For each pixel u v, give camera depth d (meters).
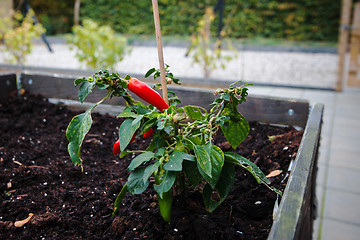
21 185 1.35
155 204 1.15
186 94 1.88
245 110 1.83
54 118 2.02
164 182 0.90
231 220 1.07
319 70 6.31
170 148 0.98
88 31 3.82
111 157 1.60
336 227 2.12
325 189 2.53
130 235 1.03
